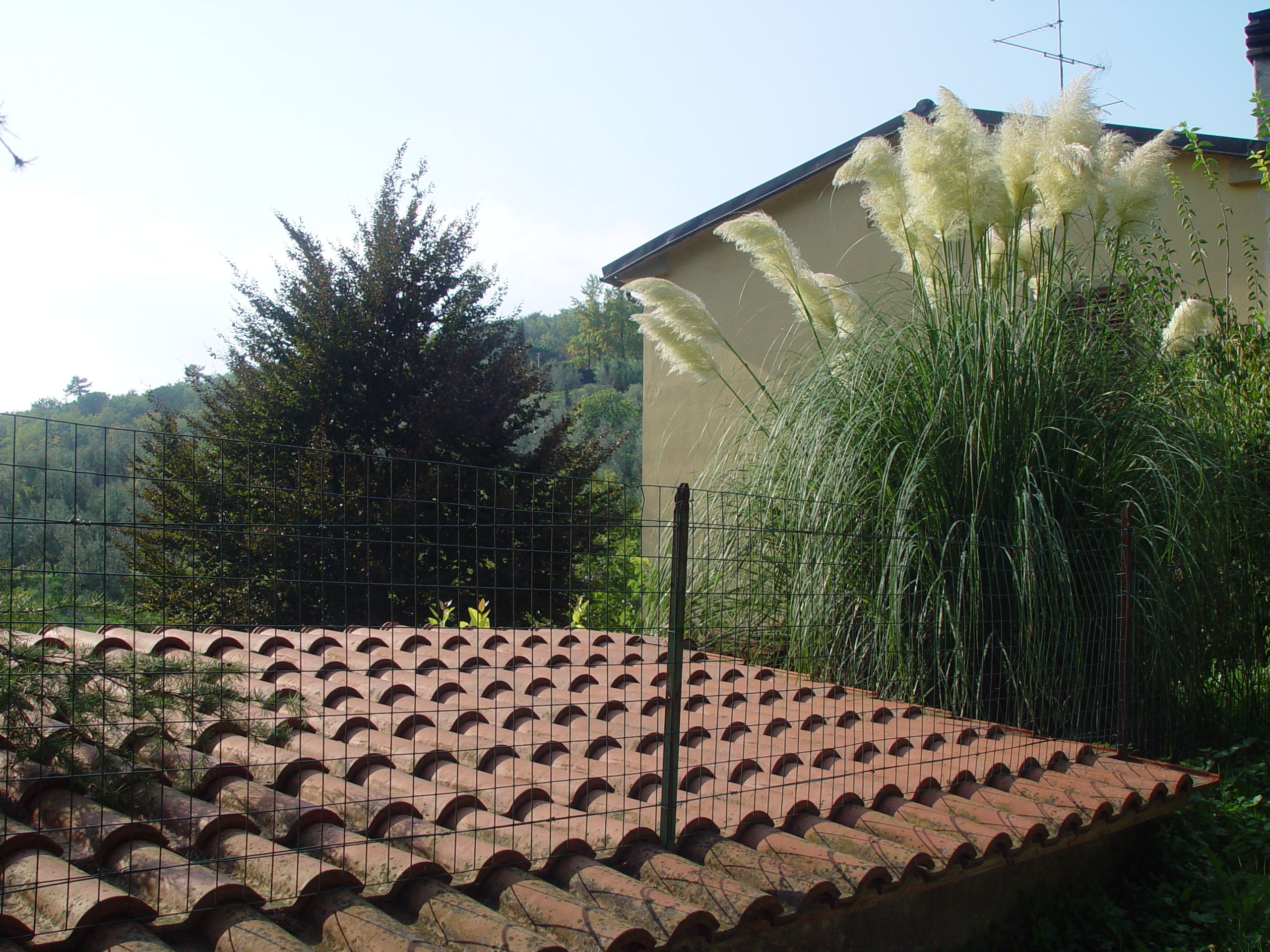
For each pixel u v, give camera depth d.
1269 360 6.47
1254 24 8.63
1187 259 8.70
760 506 5.10
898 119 9.63
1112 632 4.59
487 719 3.78
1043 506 4.55
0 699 2.49
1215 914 3.51
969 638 4.51
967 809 3.32
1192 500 4.91
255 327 19.05
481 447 17.73
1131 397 5.33
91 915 1.86
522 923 2.17
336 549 11.30
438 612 7.11
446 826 2.58
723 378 6.77
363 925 2.01
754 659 5.08
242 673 2.96
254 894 2.07
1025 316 5.48
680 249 11.55
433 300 19.45
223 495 2.39
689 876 2.46
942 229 5.95
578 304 64.69
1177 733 4.88
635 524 2.92
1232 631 5.17
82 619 2.33
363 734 3.40
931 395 5.13
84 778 2.51
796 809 3.09
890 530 4.75
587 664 4.01
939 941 3.06
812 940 2.63
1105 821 3.49
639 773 3.17
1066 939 3.34
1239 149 8.46
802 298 6.50
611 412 35.53
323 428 16.44
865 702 4.41
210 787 2.70
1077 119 5.90
